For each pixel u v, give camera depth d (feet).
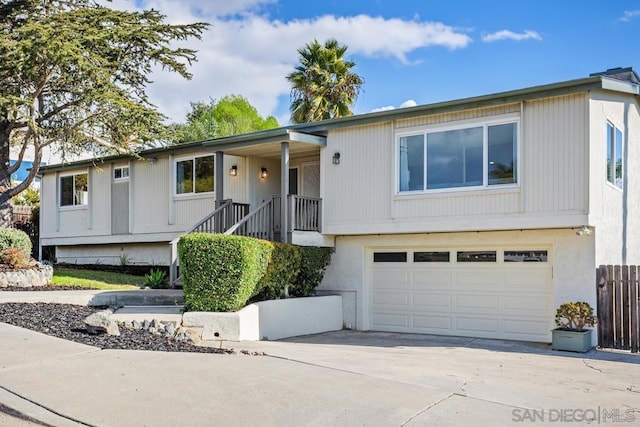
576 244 39.83
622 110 46.01
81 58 50.19
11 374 22.11
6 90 53.01
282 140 48.52
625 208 46.68
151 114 57.16
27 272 49.34
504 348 38.68
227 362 25.81
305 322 45.88
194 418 18.38
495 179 41.73
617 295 37.99
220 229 52.70
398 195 46.16
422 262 47.62
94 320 31.04
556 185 39.14
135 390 20.89
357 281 49.98
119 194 69.21
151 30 58.18
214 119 110.52
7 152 60.49
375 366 27.66
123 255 69.62
